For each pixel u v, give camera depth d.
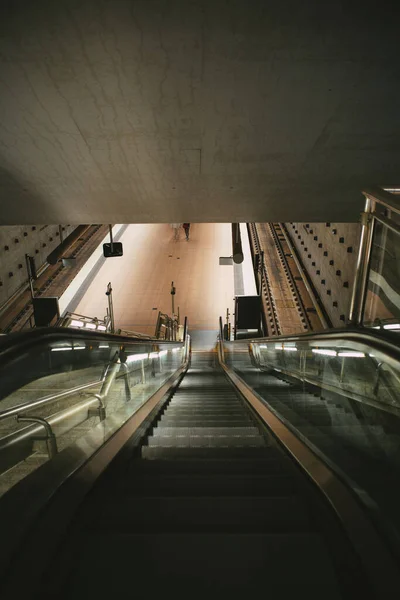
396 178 4.12
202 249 23.17
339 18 2.47
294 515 1.49
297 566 1.13
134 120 3.32
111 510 1.52
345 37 2.59
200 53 2.72
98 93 3.03
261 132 3.46
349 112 3.21
